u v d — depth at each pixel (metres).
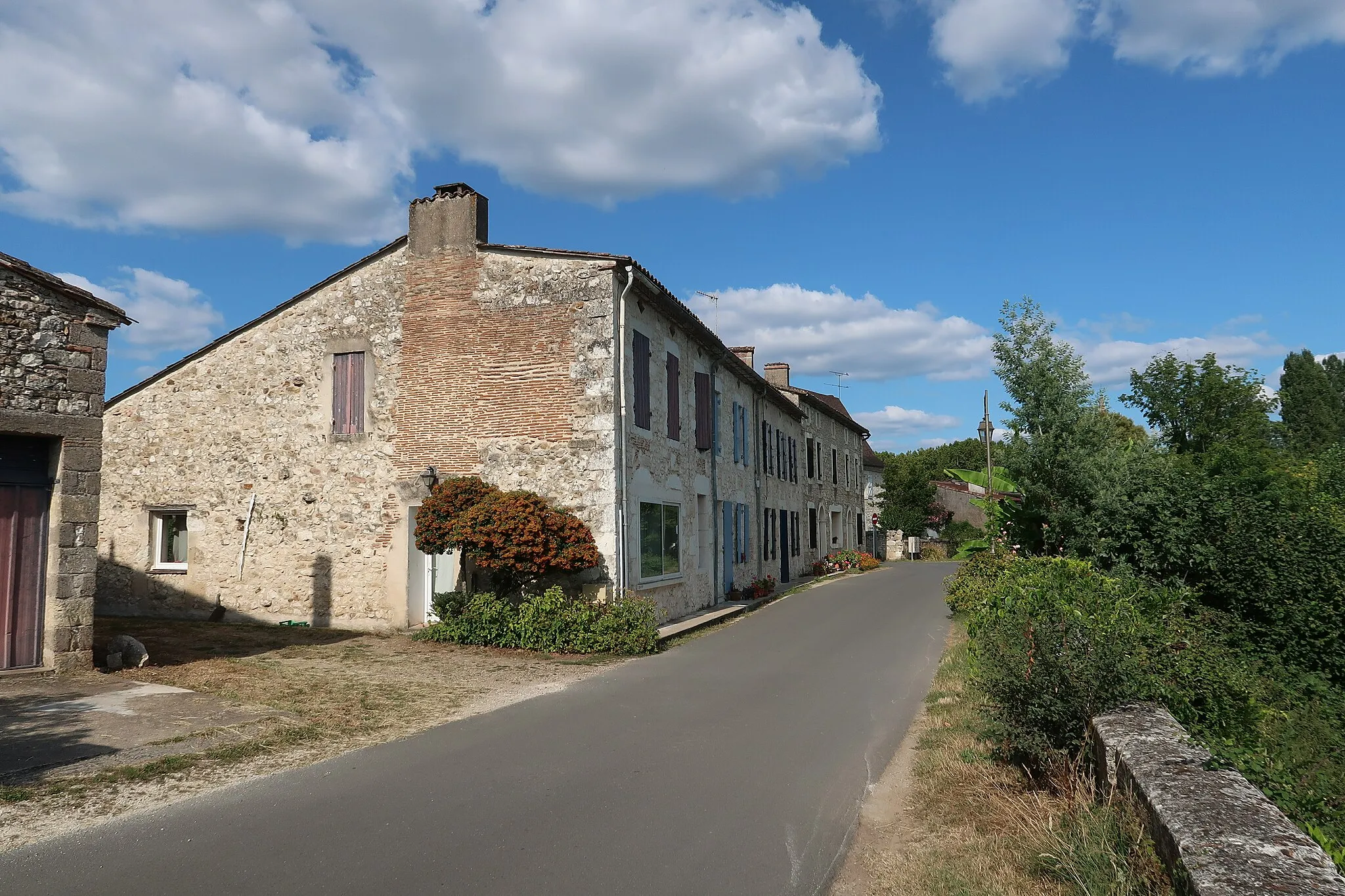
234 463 15.65
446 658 11.60
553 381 13.76
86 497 9.84
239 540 15.48
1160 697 5.59
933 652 12.14
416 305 14.65
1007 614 6.36
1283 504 10.53
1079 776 5.04
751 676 10.43
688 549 16.94
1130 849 3.93
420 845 4.91
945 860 4.59
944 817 5.29
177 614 15.80
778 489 25.30
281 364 15.50
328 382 15.12
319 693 9.10
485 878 4.46
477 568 13.04
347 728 7.65
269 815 5.38
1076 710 5.30
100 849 4.80
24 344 9.41
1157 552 10.70
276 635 13.60
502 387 14.02
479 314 14.26
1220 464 12.29
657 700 9.05
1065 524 12.20
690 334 17.19
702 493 17.91
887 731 7.73
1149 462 12.03
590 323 13.66
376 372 14.81
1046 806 4.98
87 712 7.86
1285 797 4.48
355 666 10.86
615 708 8.61
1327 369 50.38
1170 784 3.93
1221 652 7.09
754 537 22.23
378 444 14.69
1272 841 3.24
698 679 10.25
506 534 12.31
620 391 13.73
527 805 5.61
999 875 4.26
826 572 29.80
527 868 4.59
